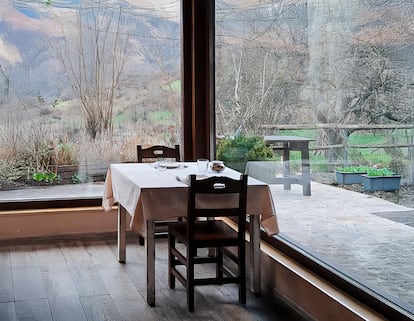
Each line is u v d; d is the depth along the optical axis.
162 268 4.50
